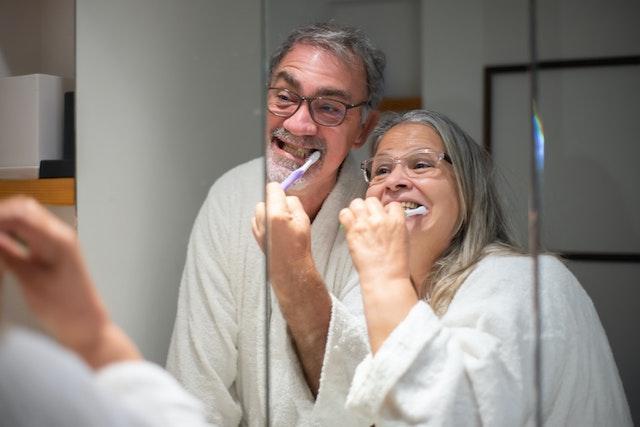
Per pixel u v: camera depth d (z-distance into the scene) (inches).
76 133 45.1
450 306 39.4
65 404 23.4
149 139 43.9
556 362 37.7
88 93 44.8
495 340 37.8
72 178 45.2
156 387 27.8
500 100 38.7
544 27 37.7
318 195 41.6
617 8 37.0
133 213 44.0
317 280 41.3
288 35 41.5
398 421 37.4
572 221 37.9
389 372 37.3
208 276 42.5
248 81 42.3
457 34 39.1
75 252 29.9
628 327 37.5
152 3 43.8
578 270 38.0
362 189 42.0
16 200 30.1
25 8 47.2
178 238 43.4
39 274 29.5
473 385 37.3
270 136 41.9
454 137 39.6
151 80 43.8
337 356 40.6
